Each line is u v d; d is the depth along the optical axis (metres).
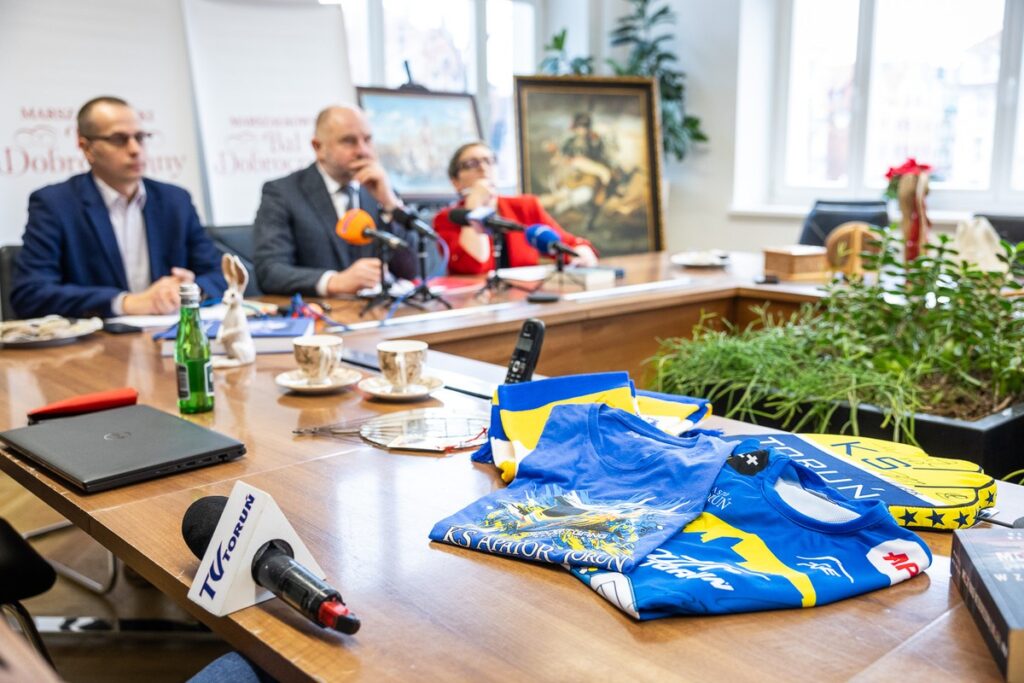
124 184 3.04
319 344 1.64
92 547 2.76
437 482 1.20
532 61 6.50
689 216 6.27
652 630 0.82
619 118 4.71
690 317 3.05
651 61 6.12
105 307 2.53
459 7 6.02
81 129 2.95
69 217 2.89
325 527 1.06
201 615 0.91
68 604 2.42
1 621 0.56
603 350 2.76
